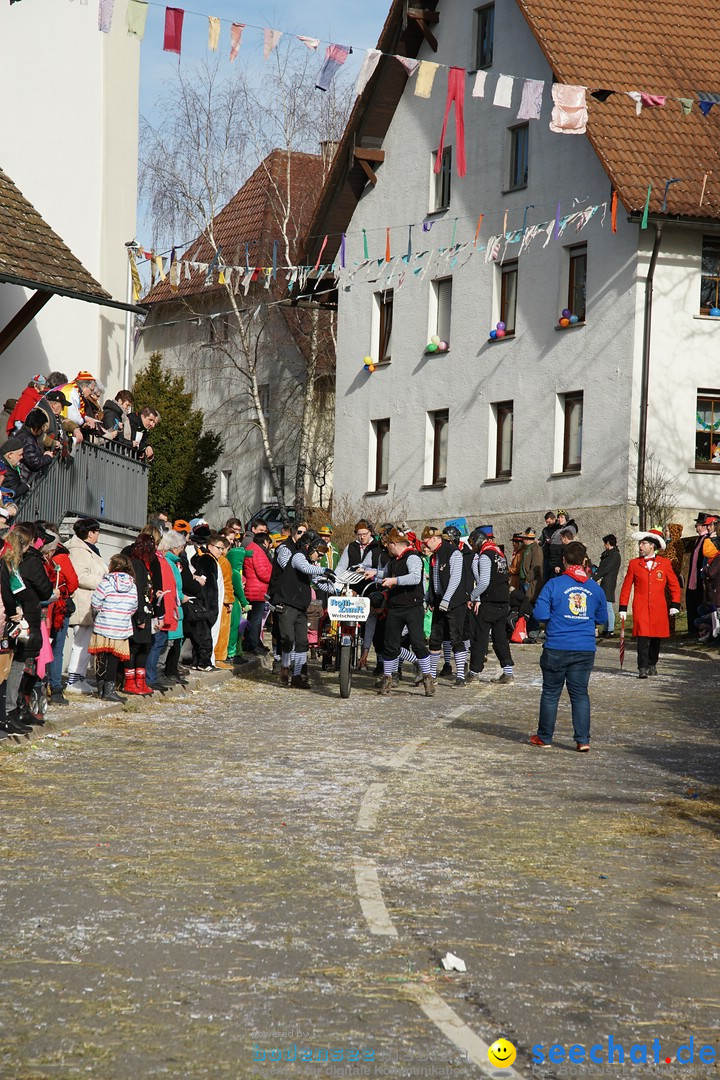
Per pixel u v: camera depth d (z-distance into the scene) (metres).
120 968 6.19
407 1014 5.69
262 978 6.09
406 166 37.97
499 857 8.58
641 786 11.21
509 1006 5.85
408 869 8.19
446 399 36.75
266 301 46.16
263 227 46.03
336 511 38.66
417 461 37.62
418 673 18.30
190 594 17.31
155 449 37.72
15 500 16.06
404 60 17.12
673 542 27.19
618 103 31.95
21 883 7.63
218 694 16.41
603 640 25.39
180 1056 5.18
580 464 32.69
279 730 13.62
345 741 13.02
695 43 34.31
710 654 22.36
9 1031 5.39
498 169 35.16
